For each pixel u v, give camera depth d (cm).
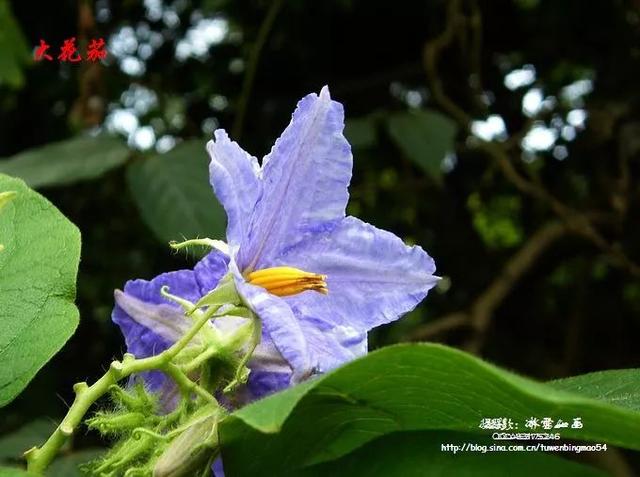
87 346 47
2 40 42
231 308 14
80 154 32
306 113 15
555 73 50
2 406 14
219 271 15
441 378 11
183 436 13
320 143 16
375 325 16
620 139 45
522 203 51
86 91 42
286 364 15
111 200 47
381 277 16
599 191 49
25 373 14
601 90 49
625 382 15
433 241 51
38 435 29
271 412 11
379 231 16
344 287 16
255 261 15
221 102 50
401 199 50
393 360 11
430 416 13
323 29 49
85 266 48
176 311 15
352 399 12
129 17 49
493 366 10
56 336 14
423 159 36
